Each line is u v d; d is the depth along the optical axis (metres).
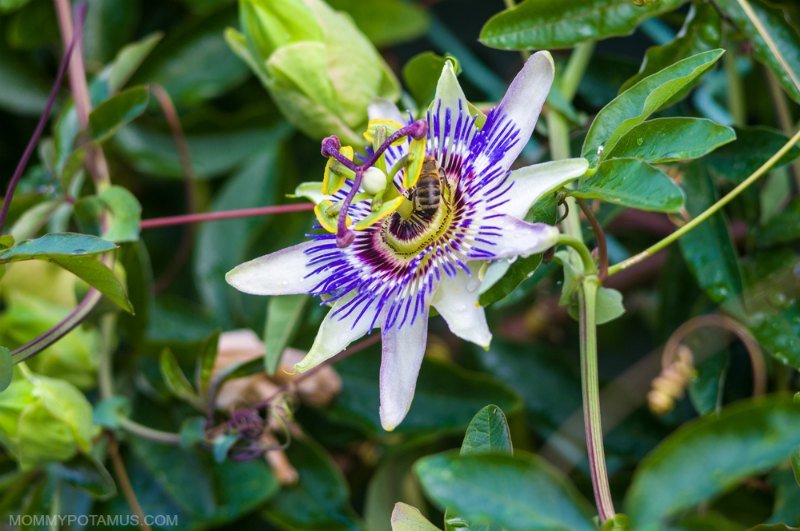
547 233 0.47
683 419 0.57
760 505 0.55
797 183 0.56
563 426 0.58
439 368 0.57
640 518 0.43
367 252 0.50
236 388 0.56
